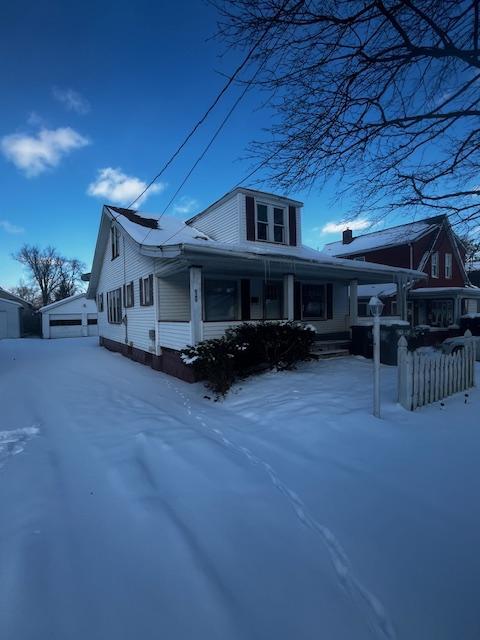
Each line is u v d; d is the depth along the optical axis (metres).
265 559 2.08
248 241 11.44
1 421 4.96
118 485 2.97
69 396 6.50
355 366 8.76
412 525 2.44
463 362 6.10
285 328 8.09
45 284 47.59
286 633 1.58
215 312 10.54
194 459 3.51
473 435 4.09
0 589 1.80
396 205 3.86
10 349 16.47
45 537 2.26
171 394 7.05
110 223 14.88
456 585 1.91
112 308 15.62
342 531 2.38
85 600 1.75
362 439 4.00
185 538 2.24
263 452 3.82
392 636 1.60
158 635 1.56
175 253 7.50
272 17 2.60
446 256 21.31
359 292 19.31
